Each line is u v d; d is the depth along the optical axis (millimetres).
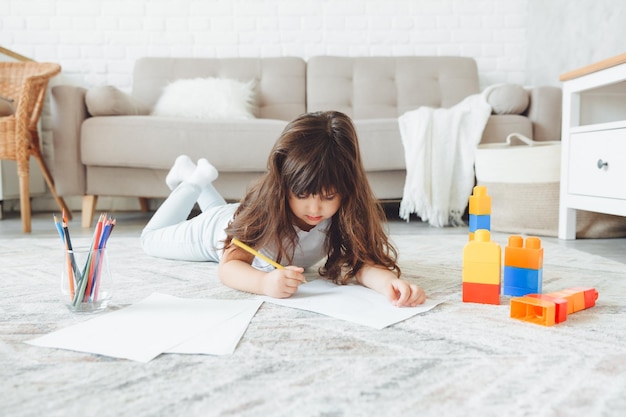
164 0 3355
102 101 2477
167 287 1155
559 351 752
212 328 836
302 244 1167
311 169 967
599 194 1858
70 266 940
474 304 1016
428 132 2457
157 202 3430
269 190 1048
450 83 3150
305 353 739
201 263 1476
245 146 2490
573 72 1973
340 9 3393
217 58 3215
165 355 728
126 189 2531
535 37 3264
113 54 3354
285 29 3396
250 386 627
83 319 907
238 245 1083
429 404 583
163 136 2459
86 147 2457
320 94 3127
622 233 2119
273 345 771
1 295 1091
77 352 738
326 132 999
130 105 2607
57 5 3309
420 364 700
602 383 641
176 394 605
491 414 561
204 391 613
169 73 3145
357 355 732
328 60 3180
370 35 3406
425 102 3109
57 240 1991
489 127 2574
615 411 567
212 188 1693
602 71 1818
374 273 1085
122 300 1038
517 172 2207
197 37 3383
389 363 703
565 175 2064
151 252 1563
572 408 575
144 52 3367
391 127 2494
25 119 2295
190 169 1734
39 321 896
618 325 885
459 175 2494
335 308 958
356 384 634
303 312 944
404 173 2564
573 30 2793
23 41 3316
